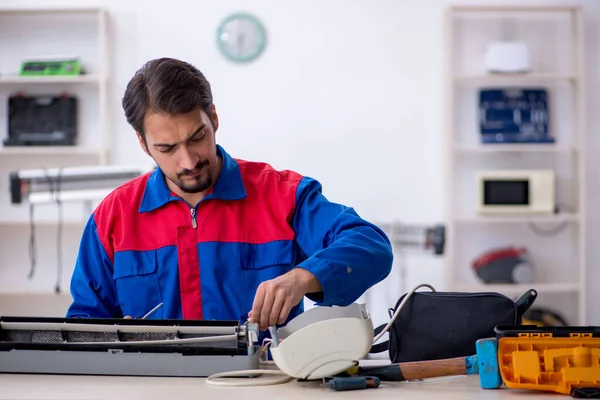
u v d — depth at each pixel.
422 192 4.86
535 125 4.88
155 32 4.80
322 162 4.85
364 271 1.51
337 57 4.84
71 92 4.84
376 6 4.84
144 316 1.70
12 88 4.84
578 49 4.77
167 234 1.77
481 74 4.92
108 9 4.80
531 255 4.97
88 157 4.89
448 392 1.22
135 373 1.37
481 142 4.79
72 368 1.38
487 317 1.43
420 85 4.86
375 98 4.85
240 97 4.83
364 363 1.60
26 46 4.81
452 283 4.68
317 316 1.42
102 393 1.19
